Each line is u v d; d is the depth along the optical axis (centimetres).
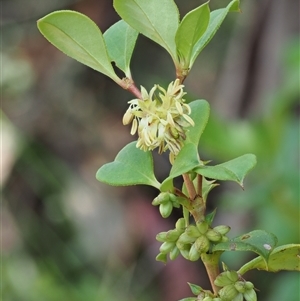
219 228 165
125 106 717
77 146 674
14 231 616
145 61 744
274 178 416
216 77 745
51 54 731
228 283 168
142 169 171
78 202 636
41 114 688
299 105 506
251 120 566
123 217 623
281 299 420
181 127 159
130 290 586
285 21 608
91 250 611
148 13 166
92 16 698
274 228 415
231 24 770
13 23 749
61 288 569
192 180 167
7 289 559
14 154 639
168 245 170
